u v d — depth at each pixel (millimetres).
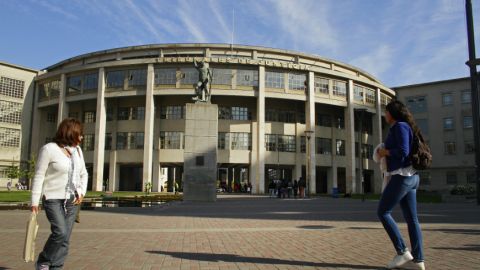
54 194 4961
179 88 52250
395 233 5836
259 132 52625
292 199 33625
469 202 26672
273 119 56656
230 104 55219
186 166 26094
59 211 4977
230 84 52781
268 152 55094
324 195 48750
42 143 63250
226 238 9125
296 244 8188
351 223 12422
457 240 8508
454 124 67312
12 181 61688
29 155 62594
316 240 8742
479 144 23328
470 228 10680
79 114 59500
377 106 63000
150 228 11117
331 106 59688
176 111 55156
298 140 56844
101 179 53312
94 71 55875
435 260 6371
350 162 58312
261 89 53062
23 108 63000
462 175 65938
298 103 57844
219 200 30016
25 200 22844
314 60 59875
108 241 8672
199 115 26375
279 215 15641
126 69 54125
